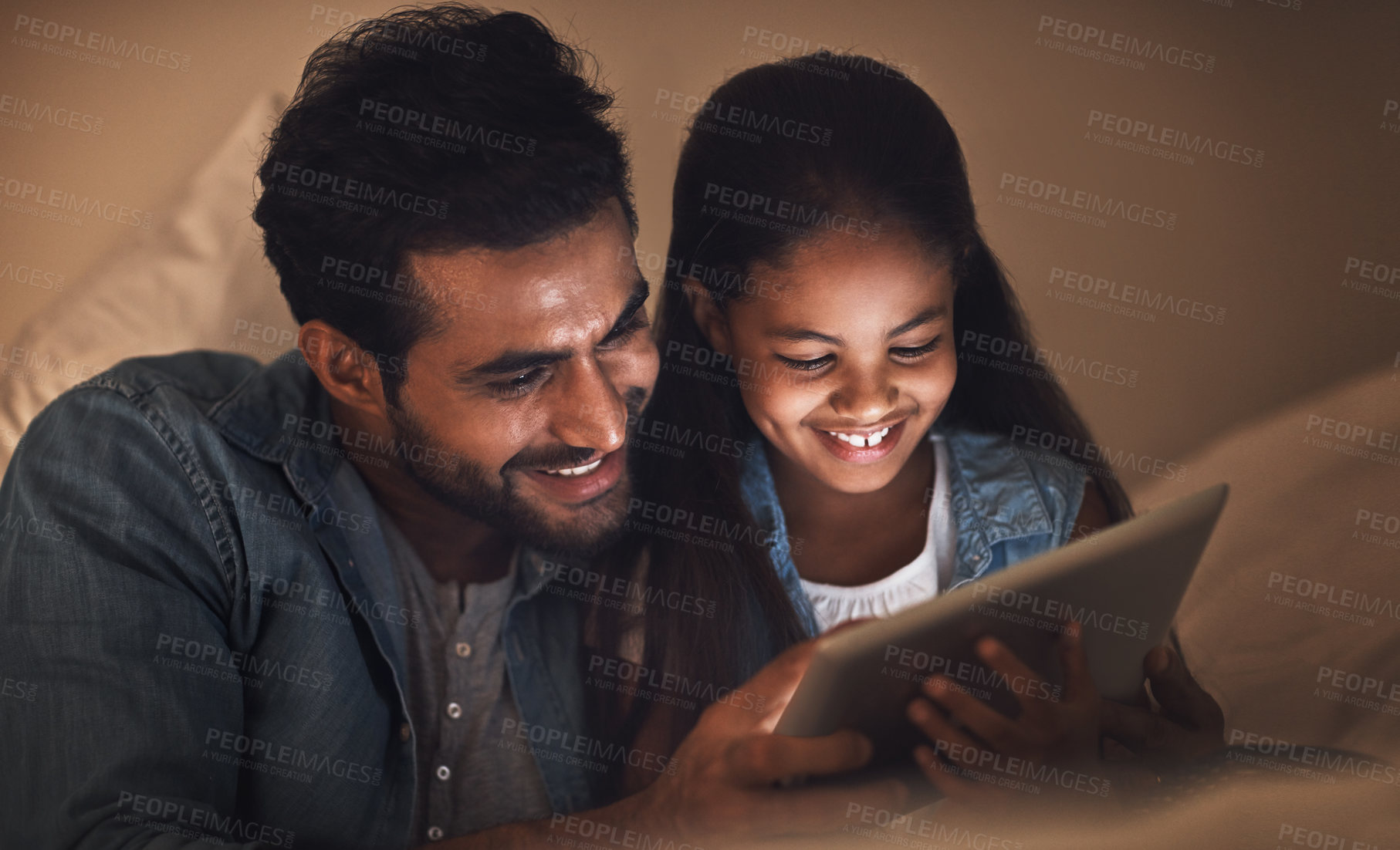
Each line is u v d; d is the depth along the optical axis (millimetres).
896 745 1095
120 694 1129
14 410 1589
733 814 1124
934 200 1300
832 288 1296
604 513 1400
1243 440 1835
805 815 1141
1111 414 1907
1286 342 1914
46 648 1146
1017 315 1581
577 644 1478
